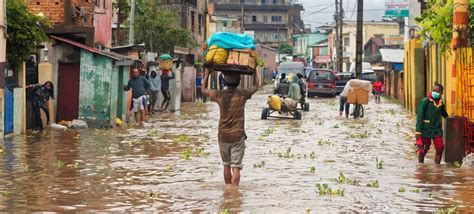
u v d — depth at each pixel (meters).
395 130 26.34
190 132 25.17
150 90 35.12
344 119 32.50
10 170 15.43
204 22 70.19
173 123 29.69
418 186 13.44
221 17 100.88
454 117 16.84
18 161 16.92
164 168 15.80
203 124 29.09
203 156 18.00
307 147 20.38
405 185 13.56
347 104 33.53
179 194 12.51
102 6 36.81
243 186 13.34
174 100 38.72
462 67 17.09
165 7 58.56
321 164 16.64
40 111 25.48
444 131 16.97
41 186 13.38
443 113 16.92
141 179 14.23
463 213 10.88
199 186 13.37
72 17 29.81
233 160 13.21
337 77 62.97
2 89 21.59
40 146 20.16
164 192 12.70
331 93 57.97
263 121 31.02
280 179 14.24
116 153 18.62
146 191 12.83
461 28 17.06
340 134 24.64
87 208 11.30
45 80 26.41
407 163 16.92
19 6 22.98
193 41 55.94
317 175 14.83
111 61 26.97
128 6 46.91
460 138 16.83
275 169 15.72
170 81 38.62
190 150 19.30
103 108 27.05
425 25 19.12
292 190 12.89
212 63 13.05
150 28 48.75
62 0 29.30
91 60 26.98
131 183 13.74
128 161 17.00
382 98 58.31
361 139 22.81
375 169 15.82
